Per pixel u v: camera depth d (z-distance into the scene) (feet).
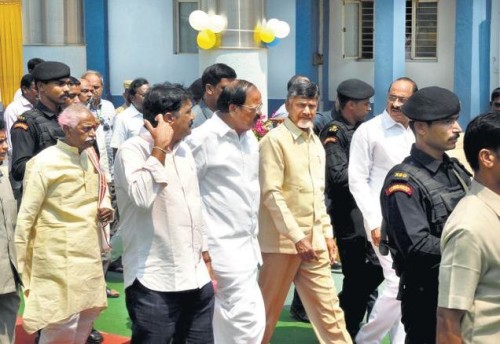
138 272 16.07
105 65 46.98
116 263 28.35
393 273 20.04
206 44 37.01
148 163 15.69
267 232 19.61
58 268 18.42
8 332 18.24
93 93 30.53
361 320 21.91
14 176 20.95
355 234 21.47
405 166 14.26
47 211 18.43
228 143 18.02
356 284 21.67
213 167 17.93
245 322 18.06
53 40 43.65
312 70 45.06
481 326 11.62
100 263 18.98
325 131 22.15
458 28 41.39
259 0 37.47
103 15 46.75
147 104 16.16
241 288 18.07
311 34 44.68
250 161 18.31
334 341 19.63
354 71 45.68
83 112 18.29
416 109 14.12
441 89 14.21
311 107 19.38
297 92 19.31
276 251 19.53
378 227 20.08
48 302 18.47
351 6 45.34
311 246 18.95
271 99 45.29
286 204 19.33
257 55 37.63
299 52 44.65
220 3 37.17
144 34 46.78
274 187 19.10
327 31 45.73
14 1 48.14
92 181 18.71
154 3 46.52
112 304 25.34
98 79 30.76
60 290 18.49
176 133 16.19
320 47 45.78
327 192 21.94
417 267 13.89
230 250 17.99
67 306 18.42
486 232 11.51
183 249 16.11
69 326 18.98
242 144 18.21
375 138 20.18
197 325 16.51
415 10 44.32
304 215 19.44
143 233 16.07
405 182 14.02
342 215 21.67
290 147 19.30
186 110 16.17
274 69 45.14
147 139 16.34
